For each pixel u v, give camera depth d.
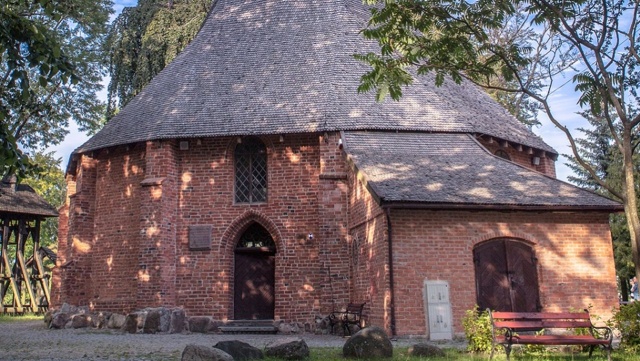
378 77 11.52
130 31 33.59
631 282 33.31
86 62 26.55
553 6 11.49
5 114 11.29
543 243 16.16
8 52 10.22
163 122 20.20
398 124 19.61
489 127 20.97
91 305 20.83
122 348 13.36
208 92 21.48
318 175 19.62
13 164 10.40
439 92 21.91
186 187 20.08
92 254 21.38
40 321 26.25
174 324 18.47
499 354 11.40
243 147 20.45
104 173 21.72
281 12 24.50
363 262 17.09
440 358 10.97
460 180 16.56
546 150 22.31
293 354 11.04
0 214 33.69
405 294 15.17
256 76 21.94
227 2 25.61
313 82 21.25
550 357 11.01
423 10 11.55
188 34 32.38
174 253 19.53
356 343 11.23
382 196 14.91
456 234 15.76
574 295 15.98
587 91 11.83
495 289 15.77
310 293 18.88
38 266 34.66
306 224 19.42
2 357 11.62
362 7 25.12
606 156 36.78
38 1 11.80
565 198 16.02
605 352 11.40
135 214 20.55
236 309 19.70
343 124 19.31
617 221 32.69
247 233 20.44
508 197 15.77
